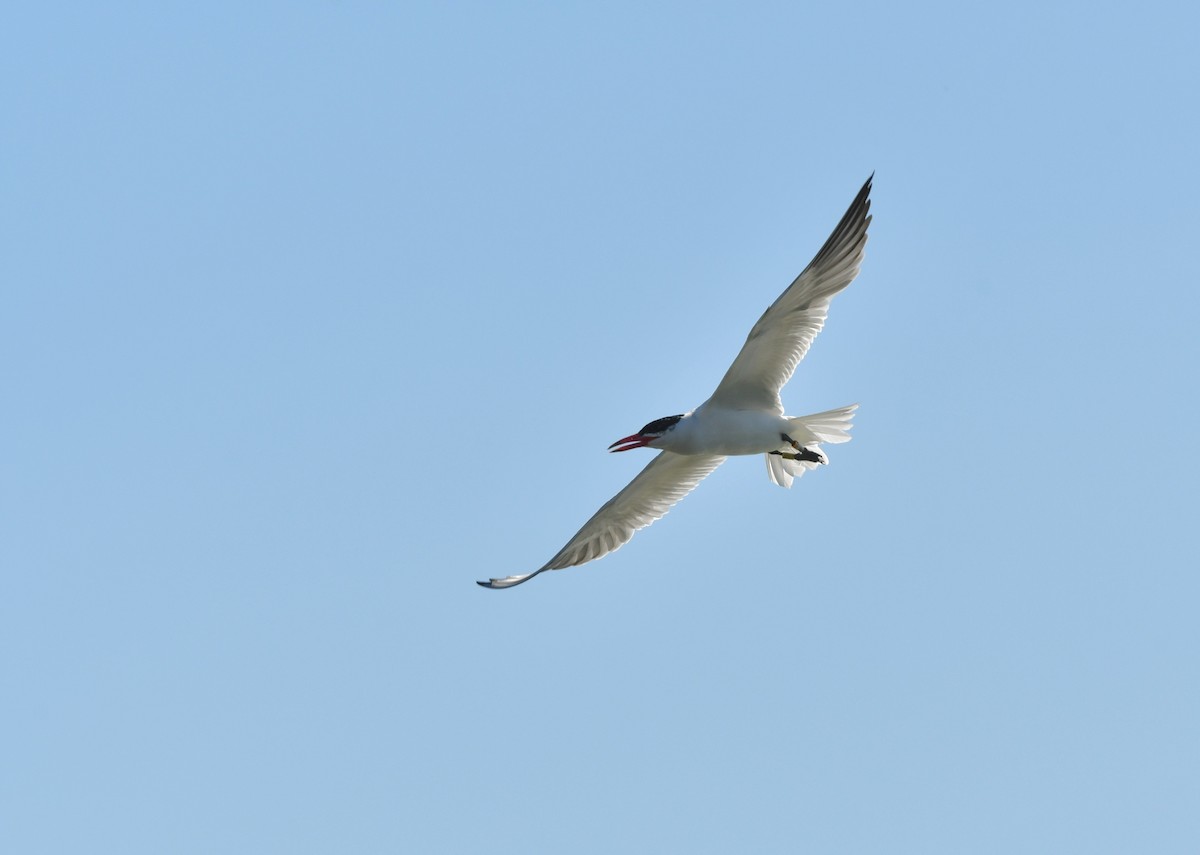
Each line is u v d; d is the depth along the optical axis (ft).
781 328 55.83
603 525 65.77
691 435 58.39
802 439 58.03
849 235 55.16
